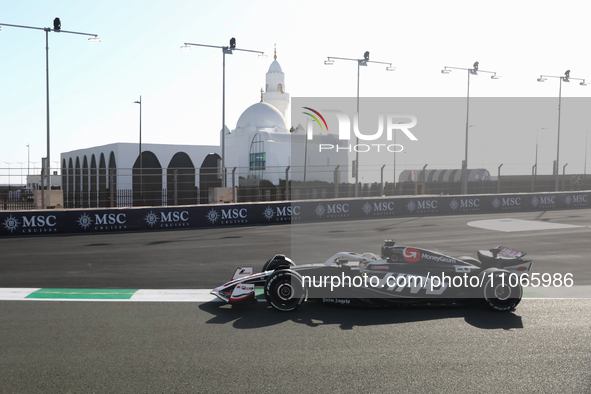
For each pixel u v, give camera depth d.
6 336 5.52
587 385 4.26
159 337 5.50
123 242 13.92
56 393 4.09
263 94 74.00
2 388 4.18
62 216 16.50
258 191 29.94
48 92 23.25
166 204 27.42
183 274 9.16
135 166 38.88
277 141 45.59
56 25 22.95
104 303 6.98
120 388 4.18
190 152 40.91
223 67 25.80
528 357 4.90
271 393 4.07
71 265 10.13
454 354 4.98
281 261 7.42
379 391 4.11
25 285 8.20
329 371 4.53
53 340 5.39
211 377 4.39
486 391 4.13
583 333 5.66
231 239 14.48
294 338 5.46
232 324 6.00
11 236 15.71
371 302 6.62
